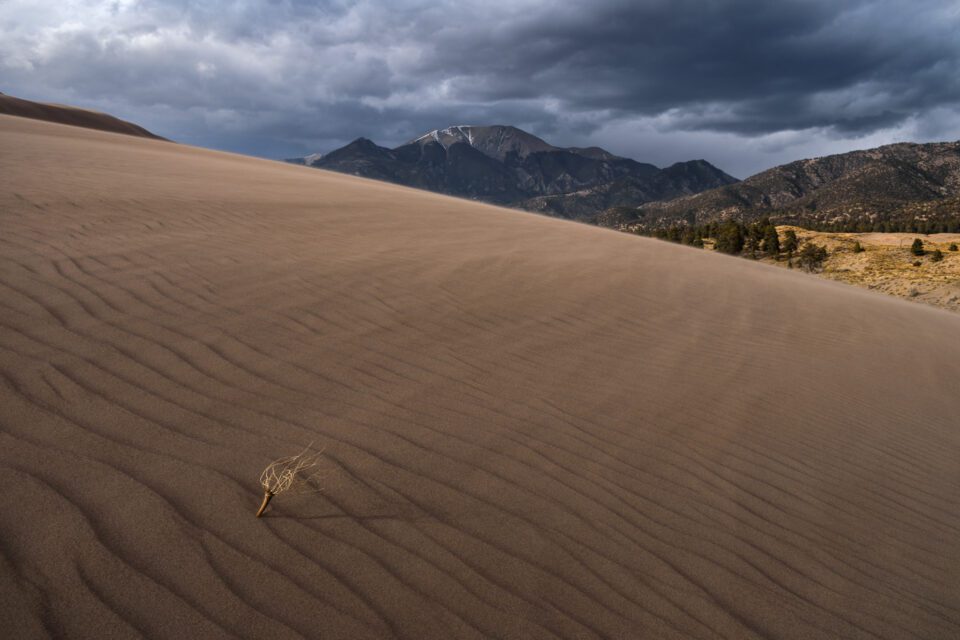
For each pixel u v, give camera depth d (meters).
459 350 5.10
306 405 3.72
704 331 7.11
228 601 2.20
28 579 2.15
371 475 3.10
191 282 5.53
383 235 9.52
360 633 2.15
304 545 2.53
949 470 4.50
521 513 3.00
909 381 6.72
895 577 3.05
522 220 16.59
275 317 5.07
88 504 2.55
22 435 2.93
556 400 4.42
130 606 2.11
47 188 8.54
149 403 3.42
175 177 12.62
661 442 4.03
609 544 2.88
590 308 7.16
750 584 2.77
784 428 4.64
